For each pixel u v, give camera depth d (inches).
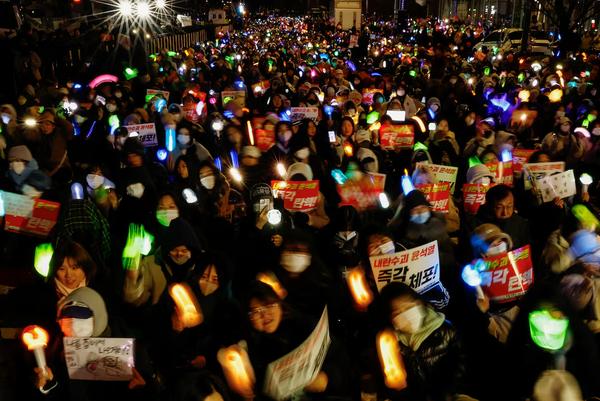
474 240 208.7
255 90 658.8
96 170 274.7
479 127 396.8
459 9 3125.0
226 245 261.7
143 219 252.2
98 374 154.3
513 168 362.3
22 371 189.9
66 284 193.5
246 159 327.6
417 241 235.3
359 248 213.8
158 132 400.8
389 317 161.6
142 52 930.7
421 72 896.3
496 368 185.9
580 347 156.3
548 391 144.6
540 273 223.5
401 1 3651.6
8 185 295.6
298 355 143.8
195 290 180.1
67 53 824.3
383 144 423.8
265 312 153.3
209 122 455.2
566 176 293.7
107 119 451.8
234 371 150.6
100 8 1205.7
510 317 196.4
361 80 708.7
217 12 2348.7
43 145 358.0
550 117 478.6
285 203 290.4
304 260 194.1
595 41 1289.4
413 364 162.6
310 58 1122.0
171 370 171.3
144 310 204.2
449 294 227.6
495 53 1222.3
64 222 229.8
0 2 914.1
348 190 301.0
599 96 597.3
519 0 1739.7
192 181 293.9
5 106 416.8
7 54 649.0
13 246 271.3
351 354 183.3
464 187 299.6
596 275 187.6
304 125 383.6
